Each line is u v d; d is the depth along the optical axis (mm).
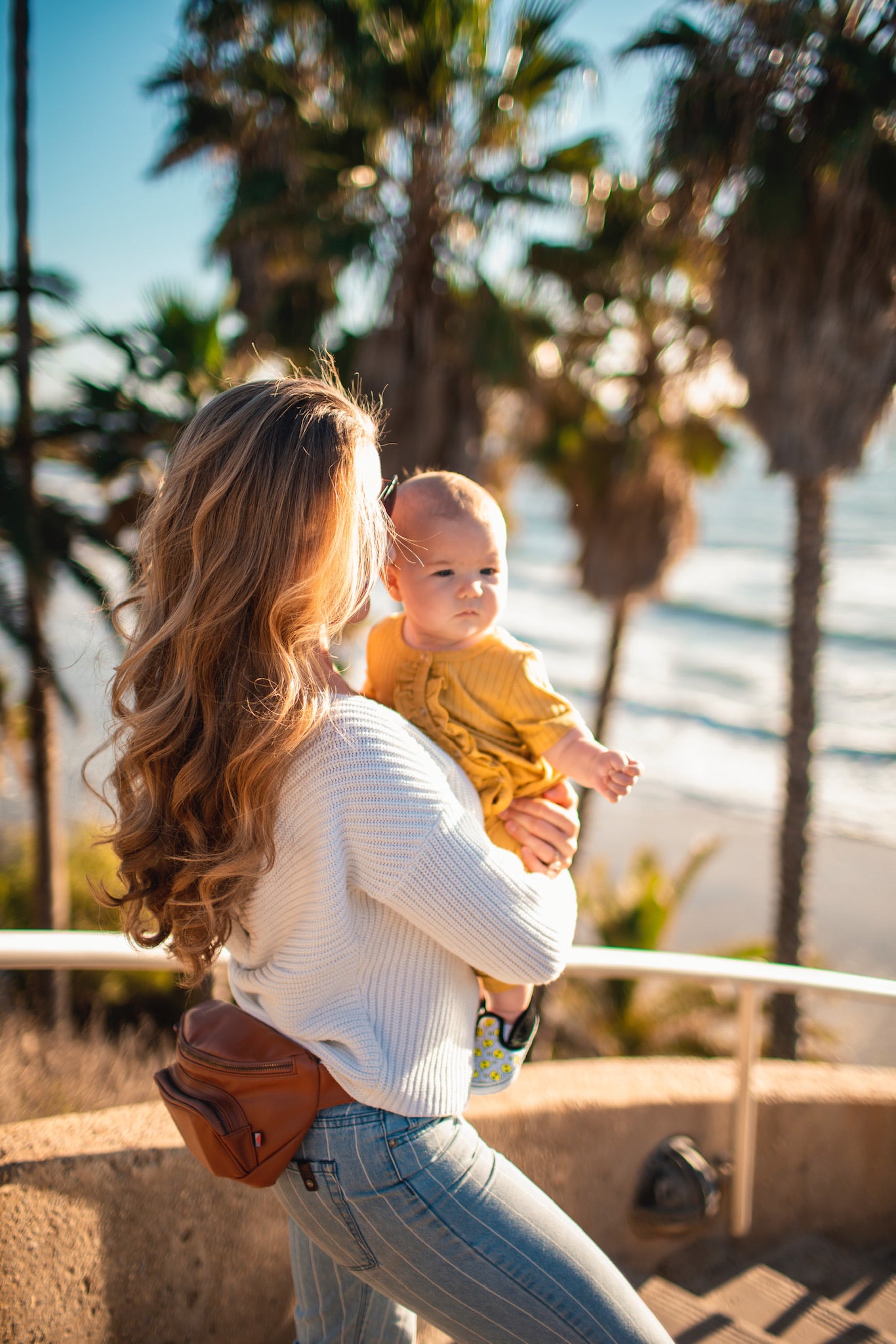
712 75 7020
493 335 9234
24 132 8508
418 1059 1094
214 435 1060
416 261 9312
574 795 1315
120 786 1112
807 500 9086
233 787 1010
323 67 9031
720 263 8047
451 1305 1075
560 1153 1939
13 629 8703
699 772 22172
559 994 9945
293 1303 1719
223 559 1012
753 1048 2064
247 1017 1161
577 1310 1054
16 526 8328
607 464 11930
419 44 8227
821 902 16406
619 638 12867
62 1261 1475
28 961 1537
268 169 9094
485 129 8789
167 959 1586
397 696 1341
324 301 10273
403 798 1021
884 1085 2270
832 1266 2143
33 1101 2299
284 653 1008
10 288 8672
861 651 28859
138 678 1085
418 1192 1057
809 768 9430
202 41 9273
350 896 1067
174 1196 1586
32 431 8898
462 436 9633
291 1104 1075
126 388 9055
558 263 9688
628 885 11445
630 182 9000
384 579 1338
